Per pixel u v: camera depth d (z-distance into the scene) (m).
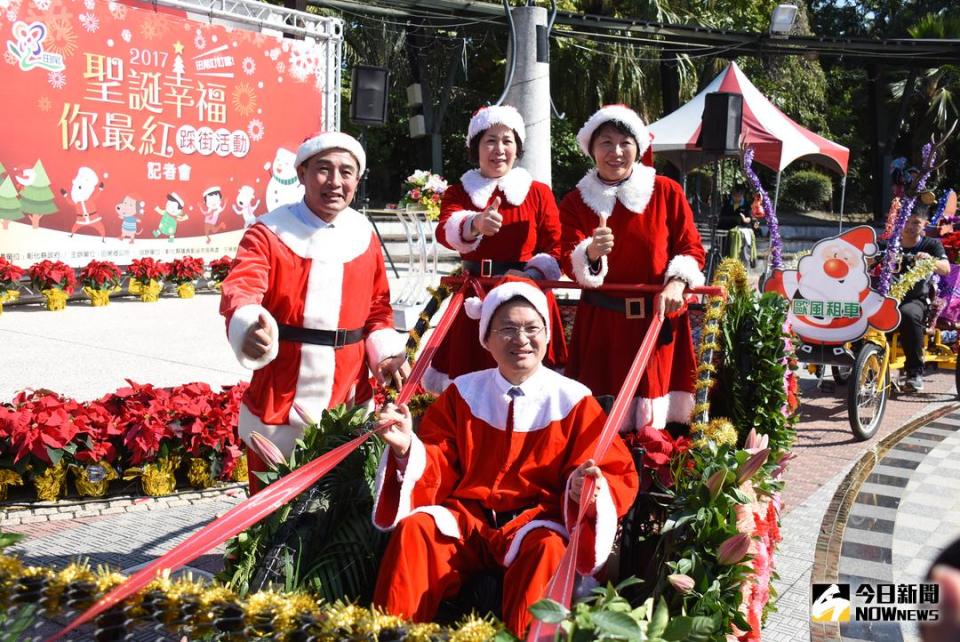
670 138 14.34
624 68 22.30
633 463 3.05
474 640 2.07
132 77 11.87
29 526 4.79
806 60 24.12
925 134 28.84
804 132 15.13
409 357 4.05
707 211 25.30
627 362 4.11
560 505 3.08
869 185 32.88
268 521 2.91
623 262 4.13
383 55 22.72
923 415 8.02
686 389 4.20
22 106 10.89
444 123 24.98
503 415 3.15
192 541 2.31
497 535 2.97
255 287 3.34
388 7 16.77
